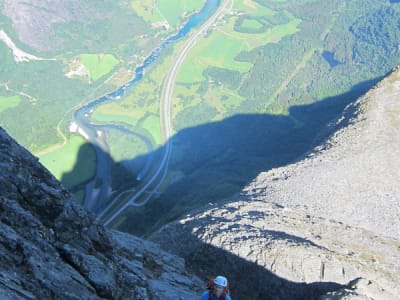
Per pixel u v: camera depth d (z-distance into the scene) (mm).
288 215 70062
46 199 25594
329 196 78688
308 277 52219
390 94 105125
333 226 67812
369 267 55531
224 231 60031
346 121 102562
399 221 73938
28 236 22938
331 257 55062
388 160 88125
